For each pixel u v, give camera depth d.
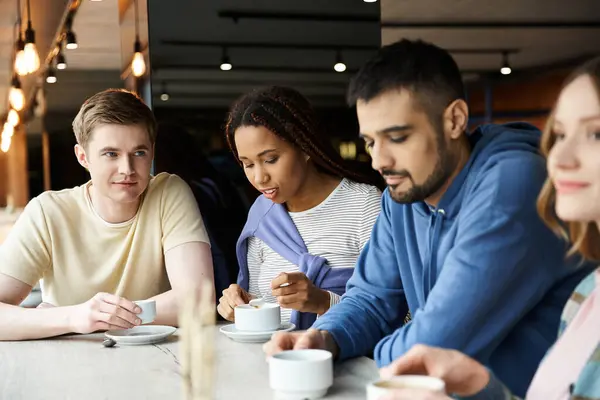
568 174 0.99
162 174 2.30
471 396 1.19
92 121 2.09
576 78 1.00
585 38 5.06
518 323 1.37
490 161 1.36
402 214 1.62
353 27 3.06
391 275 1.67
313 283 2.14
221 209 2.89
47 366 1.58
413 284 1.59
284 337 1.44
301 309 1.94
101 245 2.21
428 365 1.11
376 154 1.39
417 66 1.34
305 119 2.19
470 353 1.30
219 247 2.88
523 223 1.30
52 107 8.59
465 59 5.35
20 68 4.48
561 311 1.36
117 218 2.20
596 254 1.10
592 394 0.94
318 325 1.58
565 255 1.32
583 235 1.09
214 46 2.92
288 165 2.18
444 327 1.28
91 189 2.26
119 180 2.11
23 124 9.36
